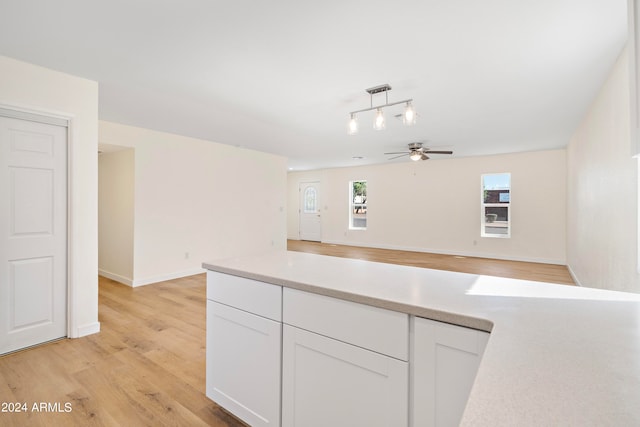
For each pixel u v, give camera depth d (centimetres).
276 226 695
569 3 178
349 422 128
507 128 456
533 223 651
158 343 270
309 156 719
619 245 250
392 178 830
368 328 123
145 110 369
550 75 272
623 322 95
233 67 258
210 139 537
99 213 518
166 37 214
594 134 339
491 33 208
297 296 144
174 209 502
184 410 183
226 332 174
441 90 306
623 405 54
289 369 147
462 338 103
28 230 253
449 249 747
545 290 131
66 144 271
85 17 192
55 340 269
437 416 108
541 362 70
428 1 177
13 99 242
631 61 129
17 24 199
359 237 888
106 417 176
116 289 439
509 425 49
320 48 228
